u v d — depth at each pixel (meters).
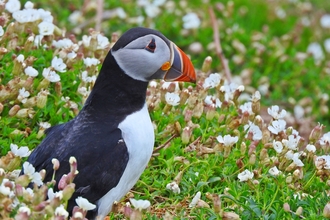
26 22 12.45
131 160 9.08
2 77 11.73
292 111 17.47
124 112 9.30
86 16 18.11
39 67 12.16
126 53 9.30
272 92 18.00
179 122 11.89
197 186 10.53
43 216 8.00
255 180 10.55
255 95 12.13
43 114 11.64
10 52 12.18
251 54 18.38
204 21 18.56
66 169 8.84
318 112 17.53
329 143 11.55
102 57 13.16
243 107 12.20
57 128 9.48
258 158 11.50
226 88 12.36
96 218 8.87
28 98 11.62
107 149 8.91
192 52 17.78
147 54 9.33
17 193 8.13
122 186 9.21
